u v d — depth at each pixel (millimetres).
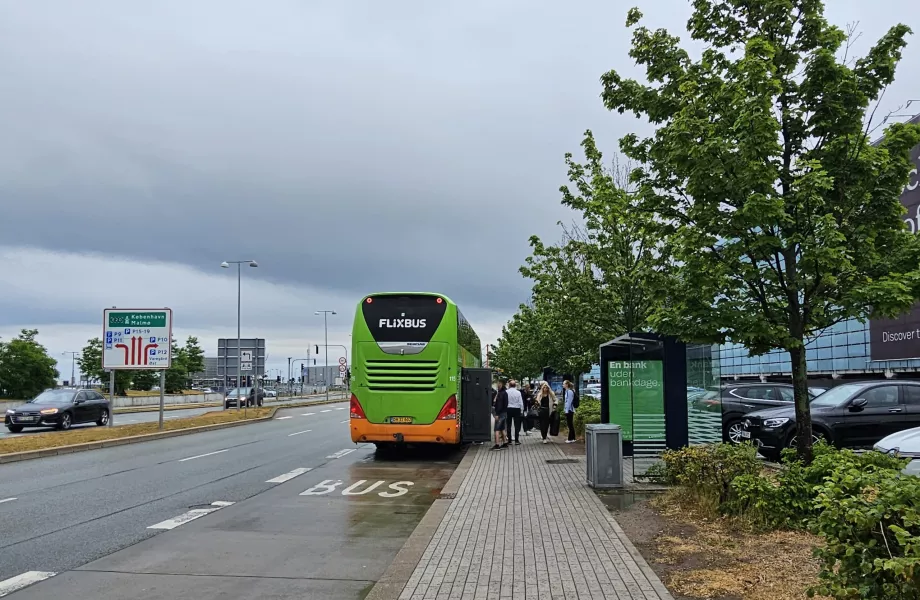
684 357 11180
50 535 8250
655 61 9875
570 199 16797
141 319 24891
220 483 12625
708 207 8336
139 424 27828
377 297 17016
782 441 13055
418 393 16562
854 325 41875
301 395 77875
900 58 8781
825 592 3873
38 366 49281
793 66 9000
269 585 6129
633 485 10906
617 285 15539
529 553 6750
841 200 8398
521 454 16828
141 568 6723
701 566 6070
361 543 7793
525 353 38688
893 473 4344
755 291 8797
